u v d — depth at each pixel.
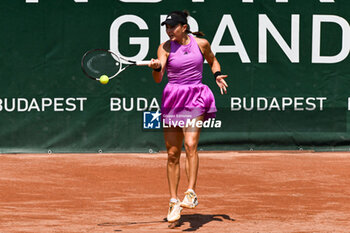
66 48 34.00
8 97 33.78
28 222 16.80
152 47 34.34
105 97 34.34
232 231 15.81
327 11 35.50
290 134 35.47
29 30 33.78
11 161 30.77
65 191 22.34
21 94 33.84
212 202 20.20
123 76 34.38
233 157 32.81
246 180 25.19
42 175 26.17
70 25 33.97
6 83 33.72
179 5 34.44
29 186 23.23
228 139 35.06
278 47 35.22
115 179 25.42
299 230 16.02
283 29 35.19
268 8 35.06
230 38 34.81
